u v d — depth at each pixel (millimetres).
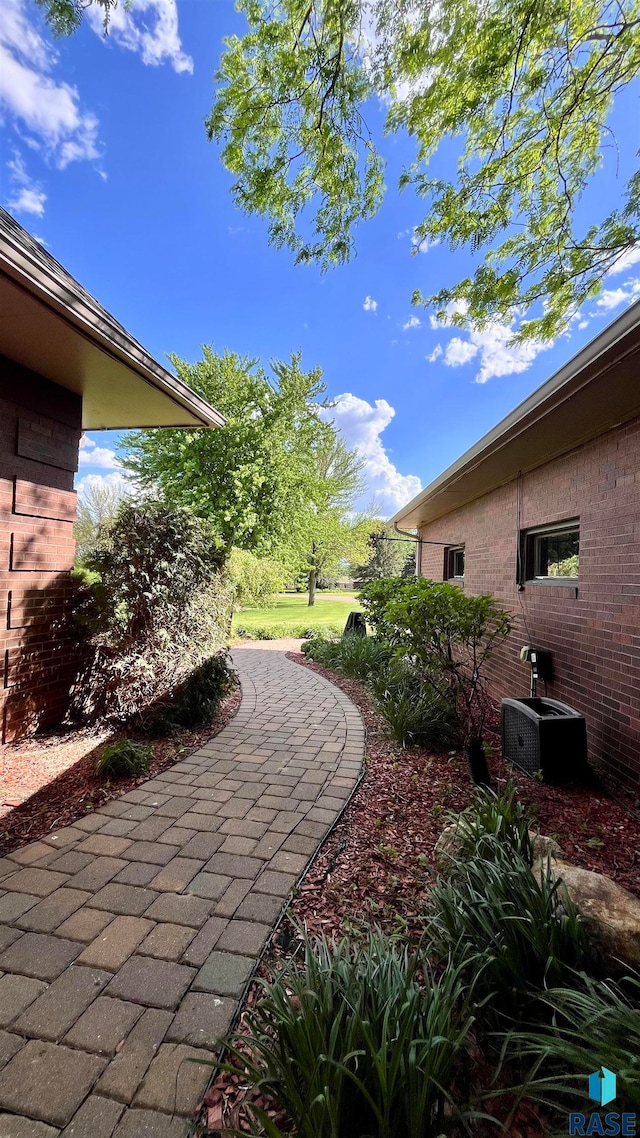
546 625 4180
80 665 4211
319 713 4820
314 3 2828
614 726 3129
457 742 3736
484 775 3041
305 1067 1072
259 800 2834
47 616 3861
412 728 3838
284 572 14477
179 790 2951
